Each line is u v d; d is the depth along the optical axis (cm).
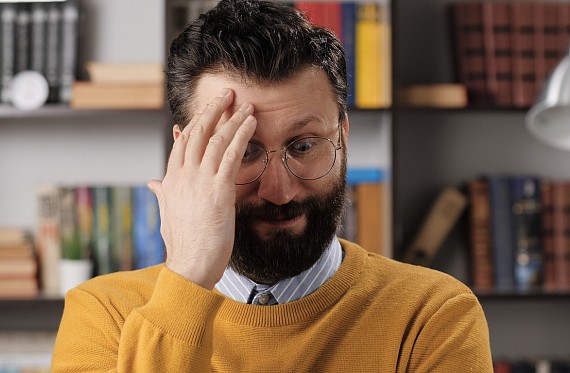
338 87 138
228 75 133
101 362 147
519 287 297
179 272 129
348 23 290
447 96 292
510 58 294
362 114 291
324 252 143
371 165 315
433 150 315
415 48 313
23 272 292
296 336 143
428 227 298
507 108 290
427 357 143
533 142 319
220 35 135
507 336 318
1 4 291
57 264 296
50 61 292
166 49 286
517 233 297
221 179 129
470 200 299
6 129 315
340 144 139
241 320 143
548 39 294
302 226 135
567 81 237
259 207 133
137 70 288
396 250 286
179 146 133
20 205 314
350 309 145
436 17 314
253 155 132
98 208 296
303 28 136
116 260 295
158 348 126
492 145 317
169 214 131
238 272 140
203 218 129
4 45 291
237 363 142
